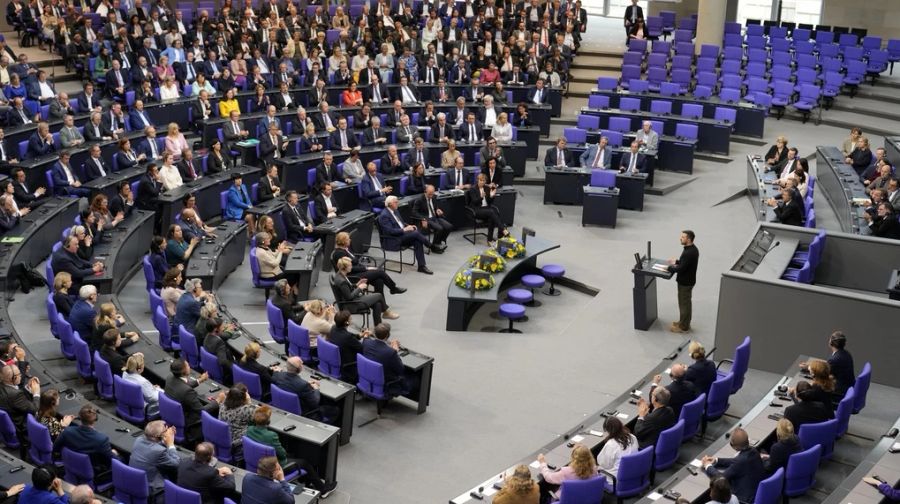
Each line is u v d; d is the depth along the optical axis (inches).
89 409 448.5
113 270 703.7
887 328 611.2
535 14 1425.9
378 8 1409.9
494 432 571.5
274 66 1202.0
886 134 1168.2
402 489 507.8
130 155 903.1
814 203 952.9
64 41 1173.1
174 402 492.7
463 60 1242.6
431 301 765.3
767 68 1322.6
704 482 444.1
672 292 779.4
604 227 935.0
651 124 1092.5
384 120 1121.4
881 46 1470.2
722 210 983.0
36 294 713.6
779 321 637.3
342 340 581.9
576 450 433.7
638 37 1427.2
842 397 553.0
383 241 823.1
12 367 494.9
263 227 761.6
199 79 1096.2
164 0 1317.7
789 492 453.1
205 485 420.5
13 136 900.6
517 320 743.7
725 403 546.9
